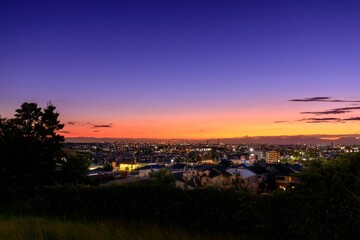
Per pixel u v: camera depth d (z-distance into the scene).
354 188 10.08
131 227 12.23
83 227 11.68
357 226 9.83
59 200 15.02
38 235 10.45
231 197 12.12
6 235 10.39
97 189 14.51
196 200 12.68
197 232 12.12
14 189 16.97
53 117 21.20
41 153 20.88
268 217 11.37
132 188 13.87
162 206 13.21
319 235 10.36
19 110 20.86
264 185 36.06
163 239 10.92
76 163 23.67
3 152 20.08
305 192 10.88
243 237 11.28
